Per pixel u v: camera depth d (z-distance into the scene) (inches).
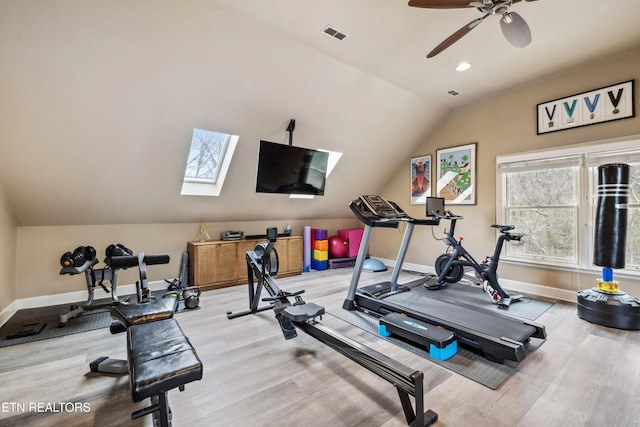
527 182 159.0
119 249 130.3
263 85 129.4
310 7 95.8
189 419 64.2
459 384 77.1
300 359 90.4
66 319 118.2
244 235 194.2
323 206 228.8
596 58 129.7
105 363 85.0
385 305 120.6
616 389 74.3
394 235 234.2
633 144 123.8
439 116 195.0
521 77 147.5
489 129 173.9
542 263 151.8
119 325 81.8
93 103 108.3
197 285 165.6
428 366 86.1
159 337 61.6
